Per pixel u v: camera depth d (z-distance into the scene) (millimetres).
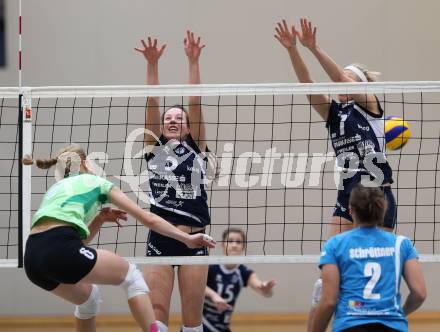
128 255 22688
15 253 23109
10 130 22766
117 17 23375
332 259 9938
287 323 23469
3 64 23312
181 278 12797
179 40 23312
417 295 9797
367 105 13227
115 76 23297
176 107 13508
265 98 22891
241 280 18172
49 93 13023
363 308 9695
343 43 23422
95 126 22797
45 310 23781
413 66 23516
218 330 18000
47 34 23328
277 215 23156
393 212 12977
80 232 10703
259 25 23453
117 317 23438
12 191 22922
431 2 23656
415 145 23203
